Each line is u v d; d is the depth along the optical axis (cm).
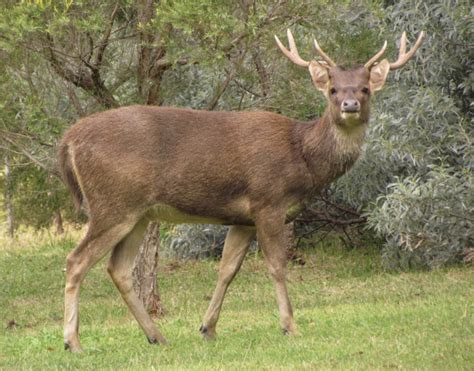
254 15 1603
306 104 1858
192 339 1498
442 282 2006
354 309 1708
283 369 1202
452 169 2122
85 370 1295
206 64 1627
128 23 1769
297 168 1430
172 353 1378
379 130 2142
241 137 1427
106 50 1811
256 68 1833
